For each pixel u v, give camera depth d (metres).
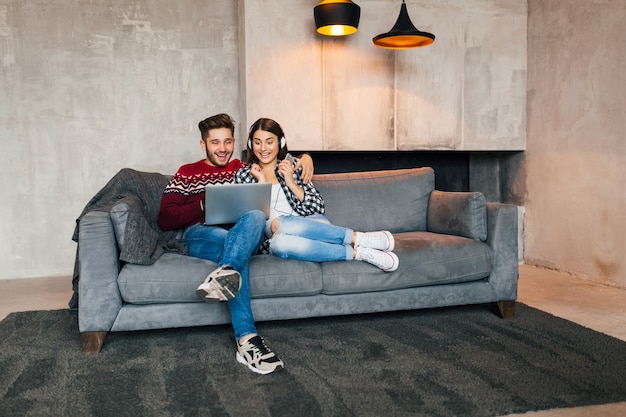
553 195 3.85
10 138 3.84
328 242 2.45
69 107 3.91
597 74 3.42
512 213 2.61
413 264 2.48
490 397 1.67
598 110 3.41
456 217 2.80
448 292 2.56
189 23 4.05
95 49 3.92
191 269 2.24
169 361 2.05
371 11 3.83
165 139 4.06
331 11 3.41
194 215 2.42
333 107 3.83
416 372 1.89
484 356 2.05
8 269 3.88
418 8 3.90
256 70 3.70
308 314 2.40
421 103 3.96
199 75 4.09
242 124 3.96
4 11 3.79
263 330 2.46
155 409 1.62
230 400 1.68
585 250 3.56
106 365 2.01
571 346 2.16
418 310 2.80
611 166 3.32
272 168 2.61
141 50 3.99
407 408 1.60
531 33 4.05
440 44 3.95
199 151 4.12
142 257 2.19
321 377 1.86
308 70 3.78
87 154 3.96
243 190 2.21
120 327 2.19
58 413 1.59
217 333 2.43
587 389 1.73
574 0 3.60
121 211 2.20
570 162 3.68
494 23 4.04
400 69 3.91
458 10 3.96
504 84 4.08
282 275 2.32
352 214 3.00
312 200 2.59
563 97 3.73
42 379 1.87
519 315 2.66
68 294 3.30
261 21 3.69
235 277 1.95
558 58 3.77
